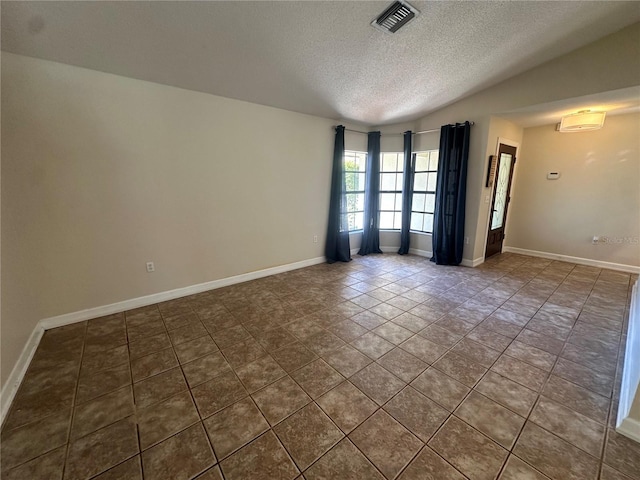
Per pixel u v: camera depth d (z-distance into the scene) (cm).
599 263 446
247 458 139
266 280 386
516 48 296
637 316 236
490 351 226
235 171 348
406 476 130
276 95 339
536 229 507
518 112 389
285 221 412
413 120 489
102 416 164
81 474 131
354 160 502
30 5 176
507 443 147
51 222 244
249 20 213
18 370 194
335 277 399
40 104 228
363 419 162
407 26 240
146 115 277
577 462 136
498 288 358
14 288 212
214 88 305
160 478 129
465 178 430
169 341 239
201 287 343
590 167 441
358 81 326
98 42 217
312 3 203
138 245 292
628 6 249
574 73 319
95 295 275
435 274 413
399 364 210
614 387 187
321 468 134
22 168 226
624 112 394
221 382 192
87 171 255
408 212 514
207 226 336
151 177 288
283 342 238
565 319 278
